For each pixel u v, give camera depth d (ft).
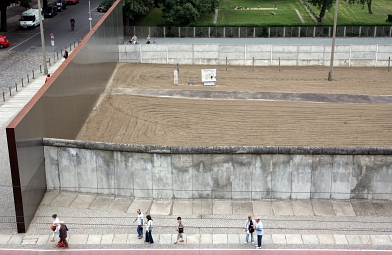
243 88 189.67
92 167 112.68
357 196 111.04
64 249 94.12
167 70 214.07
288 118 159.94
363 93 184.65
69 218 104.27
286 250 94.17
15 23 282.36
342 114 163.63
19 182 97.55
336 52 221.05
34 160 106.83
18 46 232.73
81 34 255.29
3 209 105.60
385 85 194.80
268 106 170.19
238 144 140.97
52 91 120.57
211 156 109.29
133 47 224.53
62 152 112.78
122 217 104.99
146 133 148.46
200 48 223.30
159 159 109.91
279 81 198.90
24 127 101.14
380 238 98.07
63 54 216.74
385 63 222.07
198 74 208.54
